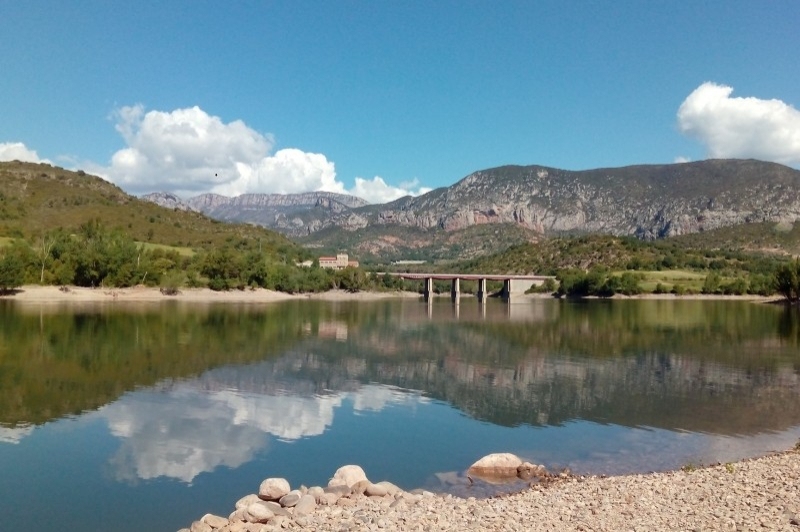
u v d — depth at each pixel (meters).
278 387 45.38
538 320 118.00
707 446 30.72
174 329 84.25
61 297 138.00
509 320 117.75
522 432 33.44
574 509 19.38
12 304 123.88
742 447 30.53
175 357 58.81
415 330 94.00
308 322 103.56
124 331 80.00
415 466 27.17
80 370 50.91
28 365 52.91
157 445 30.06
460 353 66.62
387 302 196.50
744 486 21.70
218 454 28.77
